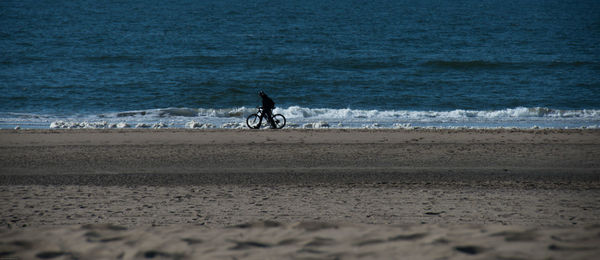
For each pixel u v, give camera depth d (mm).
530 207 11062
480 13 166875
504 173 15523
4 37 85062
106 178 14930
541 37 95625
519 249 6336
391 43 85312
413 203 11586
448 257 6078
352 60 64875
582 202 11641
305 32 103500
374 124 28234
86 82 46562
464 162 17078
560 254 6105
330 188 13578
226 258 6195
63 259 6219
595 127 27422
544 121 30609
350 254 6320
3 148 19219
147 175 15328
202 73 54031
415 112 33688
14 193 12727
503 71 56906
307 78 50875
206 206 11320
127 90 43438
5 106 36125
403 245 6680
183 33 99688
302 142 20703
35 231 7617
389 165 16688
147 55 67750
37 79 47594
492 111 34000
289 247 6676
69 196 12398
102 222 9680
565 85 47281
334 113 33188
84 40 84312
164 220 9875
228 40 88375
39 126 27828
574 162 17016
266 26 116938
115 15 143000
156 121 30109
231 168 16281
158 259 6211
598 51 75000
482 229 7473
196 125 27094
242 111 33812
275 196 12516
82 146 19766
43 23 113250
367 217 10102
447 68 59281
